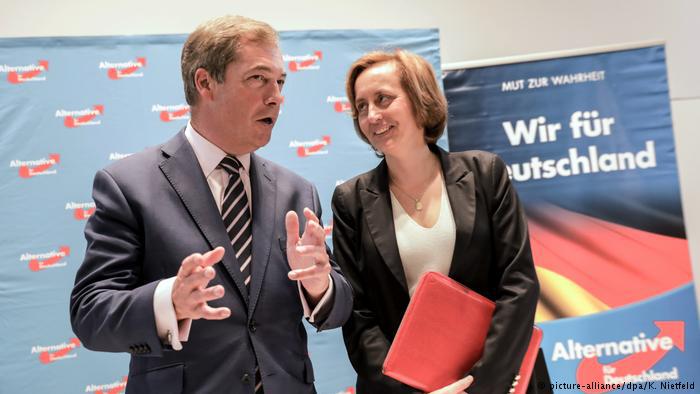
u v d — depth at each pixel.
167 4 3.68
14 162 3.28
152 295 1.58
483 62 3.74
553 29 3.92
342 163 3.54
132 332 1.58
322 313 1.86
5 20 3.55
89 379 3.23
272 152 3.48
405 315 2.05
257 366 1.79
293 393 1.83
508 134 3.72
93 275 1.72
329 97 3.56
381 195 2.31
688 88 3.93
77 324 1.70
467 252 2.18
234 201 1.91
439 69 3.64
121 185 1.83
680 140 3.91
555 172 3.70
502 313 2.05
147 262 1.79
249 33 1.87
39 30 3.57
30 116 3.31
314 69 3.55
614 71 3.72
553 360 3.59
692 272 3.62
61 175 3.31
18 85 3.32
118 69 3.40
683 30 3.91
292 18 3.79
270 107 1.89
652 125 3.71
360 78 2.31
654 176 3.68
